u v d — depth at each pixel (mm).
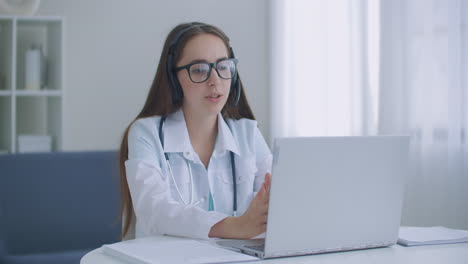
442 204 2939
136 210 1520
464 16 2824
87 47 3719
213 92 1584
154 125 1677
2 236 2523
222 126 1742
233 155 1766
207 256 1161
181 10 3857
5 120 3398
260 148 1866
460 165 2861
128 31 3781
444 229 1562
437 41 2934
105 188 2750
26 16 3209
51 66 3451
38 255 2453
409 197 3064
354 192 1246
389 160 1277
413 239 1380
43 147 3324
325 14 3545
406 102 3061
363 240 1290
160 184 1534
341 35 3449
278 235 1175
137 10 3793
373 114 3242
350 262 1174
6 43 3412
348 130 3406
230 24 3930
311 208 1198
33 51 3340
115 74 3770
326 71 3539
